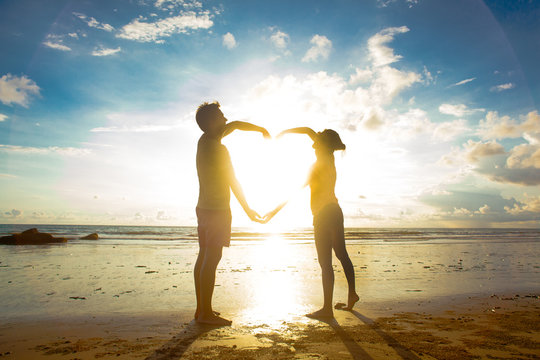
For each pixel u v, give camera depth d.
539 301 4.01
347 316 3.18
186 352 2.11
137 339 2.41
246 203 3.09
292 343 2.31
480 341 2.38
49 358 2.01
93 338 2.44
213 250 2.91
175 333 2.57
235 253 11.21
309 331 2.63
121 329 2.69
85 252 10.89
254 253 11.30
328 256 3.27
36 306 3.54
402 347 2.23
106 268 6.80
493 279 5.79
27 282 5.04
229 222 3.01
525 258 10.33
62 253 10.43
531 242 22.36
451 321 3.00
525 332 2.63
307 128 3.53
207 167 2.98
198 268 3.10
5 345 2.27
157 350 2.15
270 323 2.90
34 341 2.37
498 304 3.81
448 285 5.12
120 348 2.20
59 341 2.36
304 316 3.18
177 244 16.31
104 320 2.98
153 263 7.78
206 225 2.94
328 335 2.52
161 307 3.53
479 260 9.44
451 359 2.00
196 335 2.51
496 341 2.38
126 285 4.86
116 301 3.81
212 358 1.99
